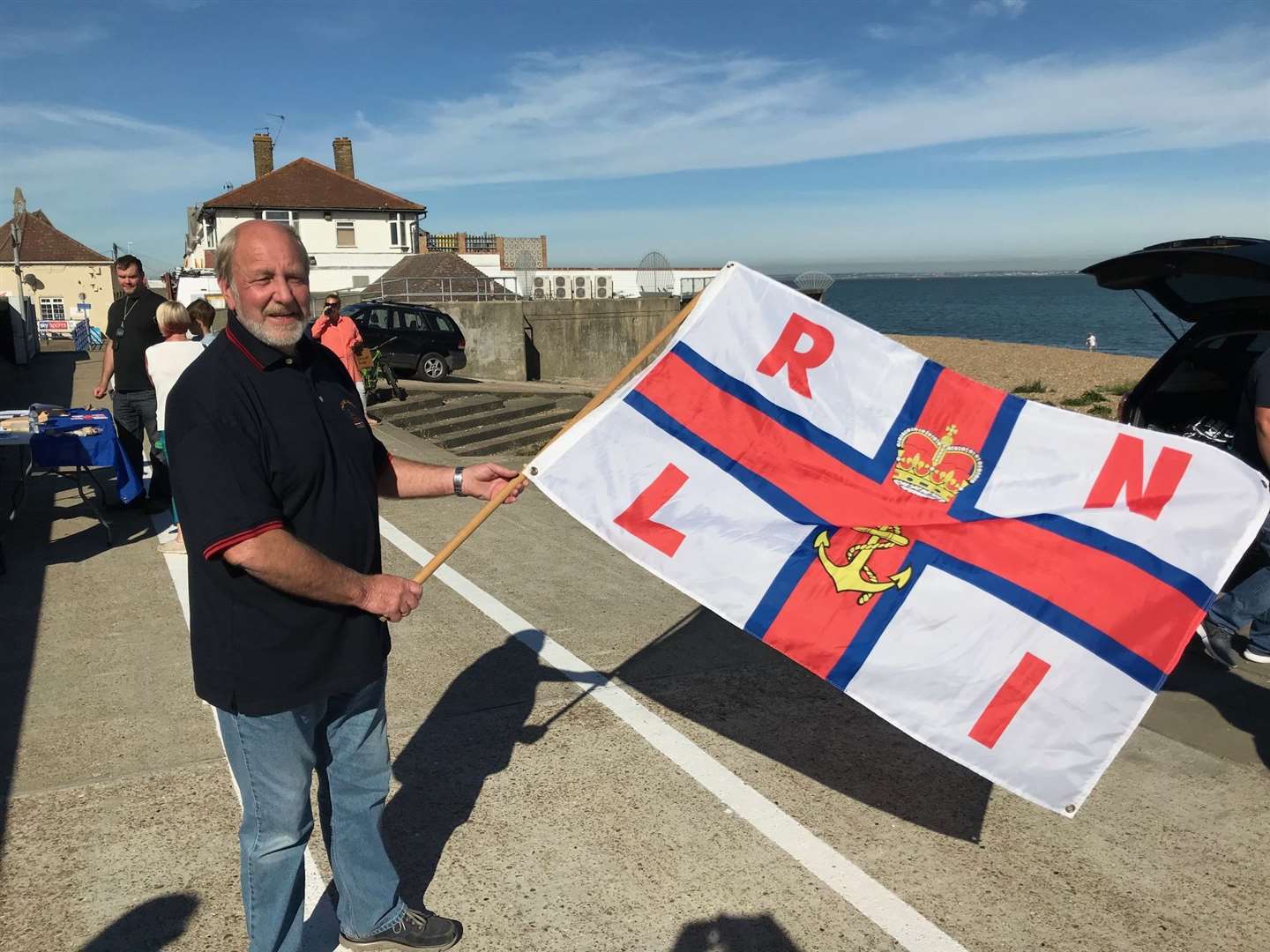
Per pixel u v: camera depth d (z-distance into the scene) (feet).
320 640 8.30
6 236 178.09
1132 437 11.47
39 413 24.82
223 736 8.45
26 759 13.42
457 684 16.03
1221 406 19.95
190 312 24.91
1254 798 12.80
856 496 11.53
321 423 8.37
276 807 8.46
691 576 10.61
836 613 10.56
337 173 150.20
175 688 15.70
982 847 11.64
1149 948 9.89
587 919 10.28
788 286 12.34
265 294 7.94
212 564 7.98
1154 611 10.55
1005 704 10.19
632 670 16.70
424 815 12.17
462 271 111.14
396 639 17.98
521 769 13.33
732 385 11.89
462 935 10.01
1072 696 10.18
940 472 11.82
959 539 11.12
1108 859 11.43
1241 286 17.90
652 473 11.12
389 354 64.49
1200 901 10.66
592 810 12.33
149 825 11.87
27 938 9.85
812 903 10.57
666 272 109.19
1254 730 14.73
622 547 10.60
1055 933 10.12
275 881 8.61
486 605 19.89
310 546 7.98
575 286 125.08
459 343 67.36
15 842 11.50
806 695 15.81
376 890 9.59
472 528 10.08
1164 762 13.74
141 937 9.89
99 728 14.33
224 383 7.87
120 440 24.77
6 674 16.20
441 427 40.40
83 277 179.11
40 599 19.99
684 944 9.91
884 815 12.30
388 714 14.92
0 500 28.68
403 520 26.76
